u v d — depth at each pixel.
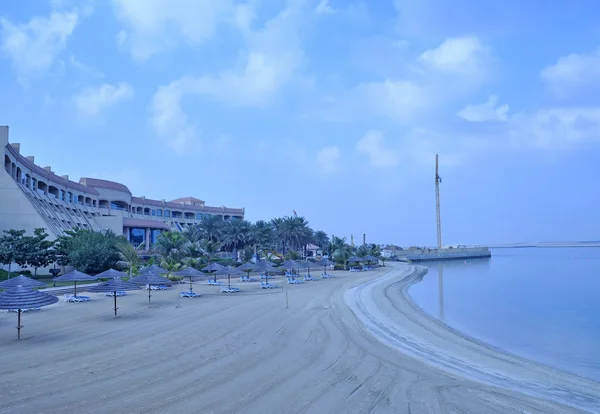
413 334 24.50
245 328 23.12
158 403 12.02
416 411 12.05
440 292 52.81
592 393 15.36
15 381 13.80
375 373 15.66
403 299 41.91
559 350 23.22
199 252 55.75
